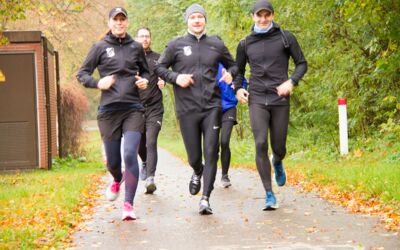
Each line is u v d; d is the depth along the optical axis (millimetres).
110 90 9492
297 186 12477
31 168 20125
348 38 18531
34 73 20062
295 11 19688
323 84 19906
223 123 12898
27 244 7668
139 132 9594
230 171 16625
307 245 7344
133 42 9672
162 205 10828
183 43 9789
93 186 14383
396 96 17125
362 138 18781
